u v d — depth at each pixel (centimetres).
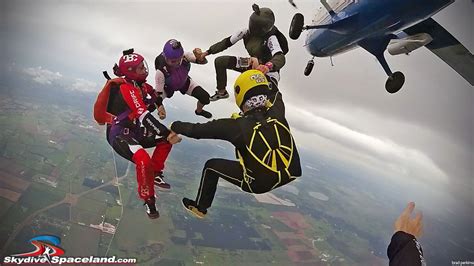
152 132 192
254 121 183
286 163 182
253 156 179
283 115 194
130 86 200
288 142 186
